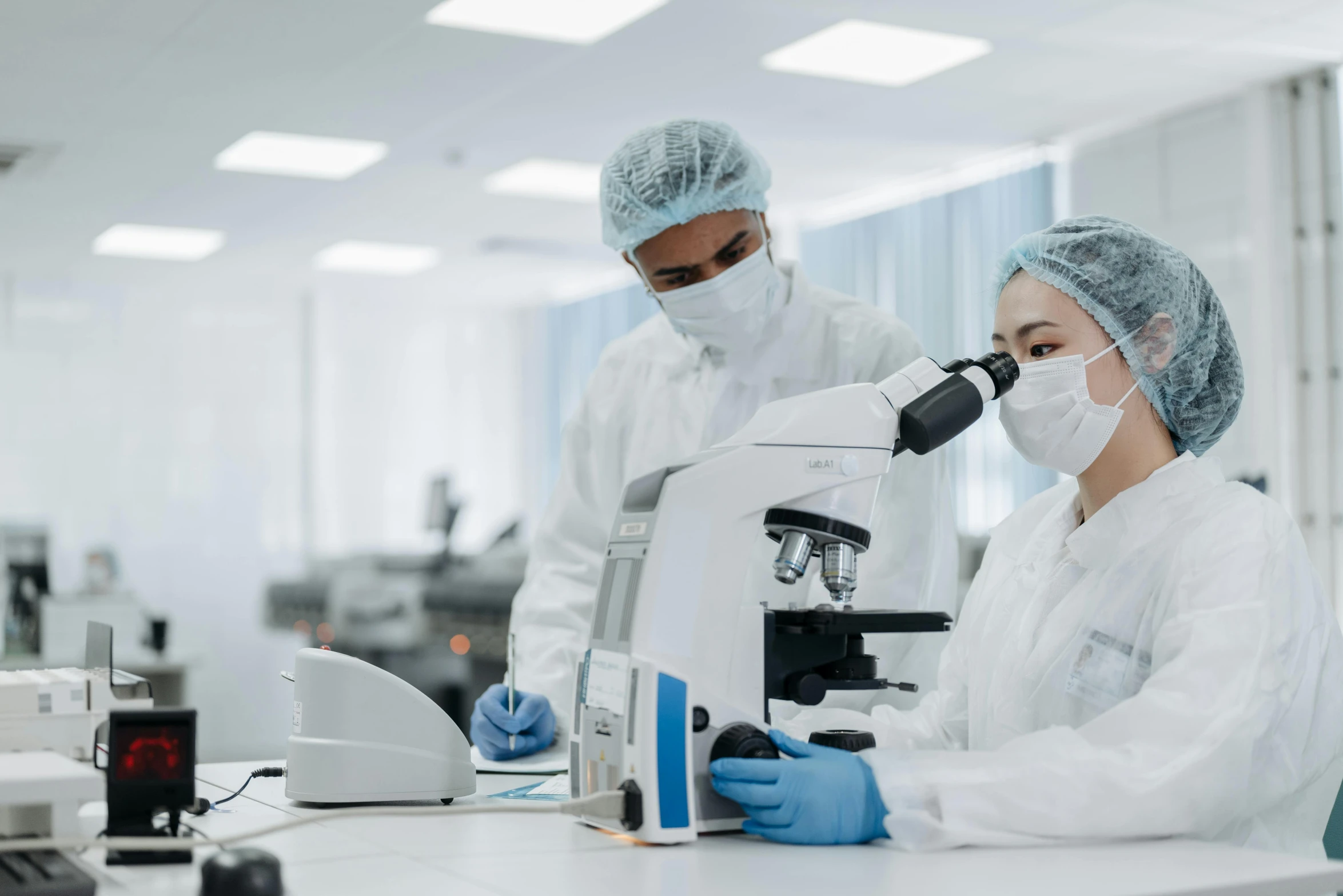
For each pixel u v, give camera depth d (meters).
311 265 7.30
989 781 1.03
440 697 4.79
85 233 6.31
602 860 0.98
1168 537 1.20
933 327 5.74
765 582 1.70
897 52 4.14
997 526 1.48
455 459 8.70
